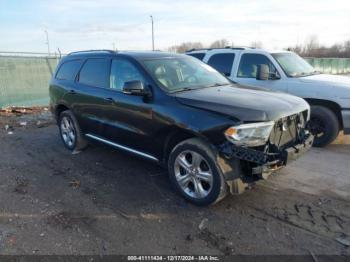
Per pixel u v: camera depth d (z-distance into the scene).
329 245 2.98
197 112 3.54
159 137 3.99
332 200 3.82
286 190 4.10
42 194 4.15
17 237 3.18
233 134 3.24
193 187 3.79
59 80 5.91
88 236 3.19
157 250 2.97
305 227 3.27
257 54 6.89
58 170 4.99
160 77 4.18
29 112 10.80
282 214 3.53
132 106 4.22
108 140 4.93
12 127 8.33
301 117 3.96
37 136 7.24
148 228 3.33
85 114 5.23
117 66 4.66
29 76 13.49
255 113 3.31
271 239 3.09
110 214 3.61
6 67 12.60
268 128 3.32
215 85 4.50
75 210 3.71
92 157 5.53
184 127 3.59
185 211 3.65
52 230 3.30
